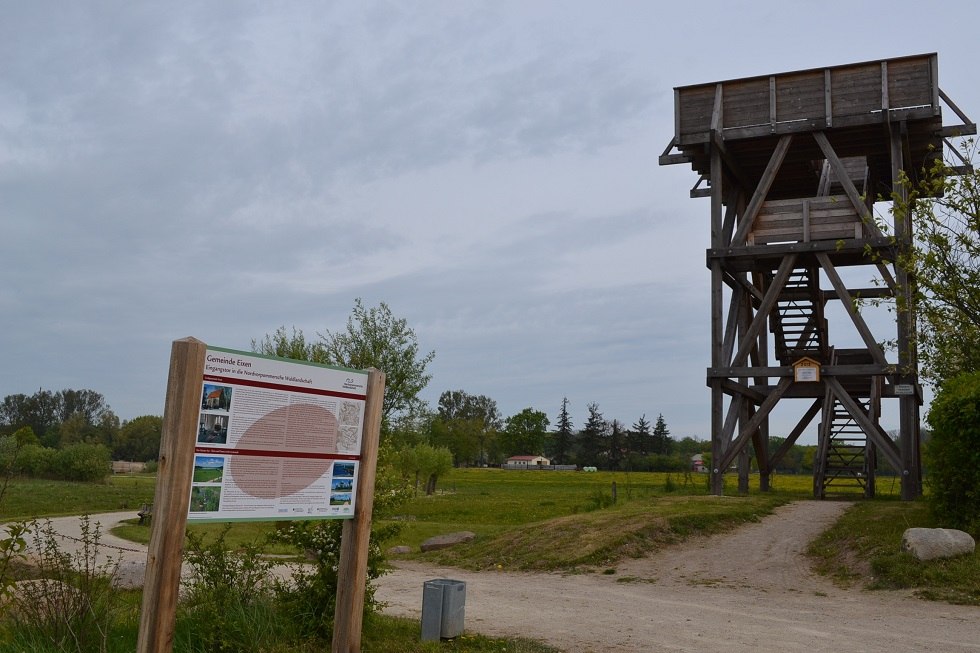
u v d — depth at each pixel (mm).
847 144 27672
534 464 178250
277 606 9492
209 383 7367
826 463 29141
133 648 8438
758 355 33156
